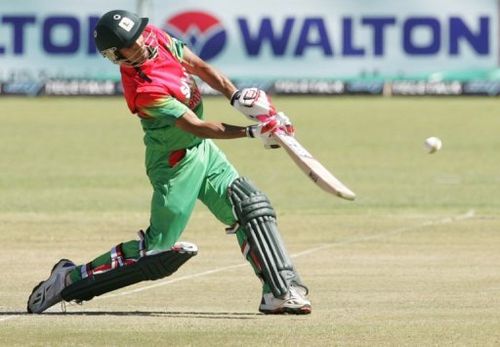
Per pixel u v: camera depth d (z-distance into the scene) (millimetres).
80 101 115938
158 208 27219
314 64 116938
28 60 117188
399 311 27547
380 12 116062
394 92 118062
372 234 41906
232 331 24922
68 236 41875
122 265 27484
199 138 27188
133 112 27031
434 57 116938
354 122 94688
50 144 79250
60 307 28828
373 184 58438
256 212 27297
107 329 25297
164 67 26594
